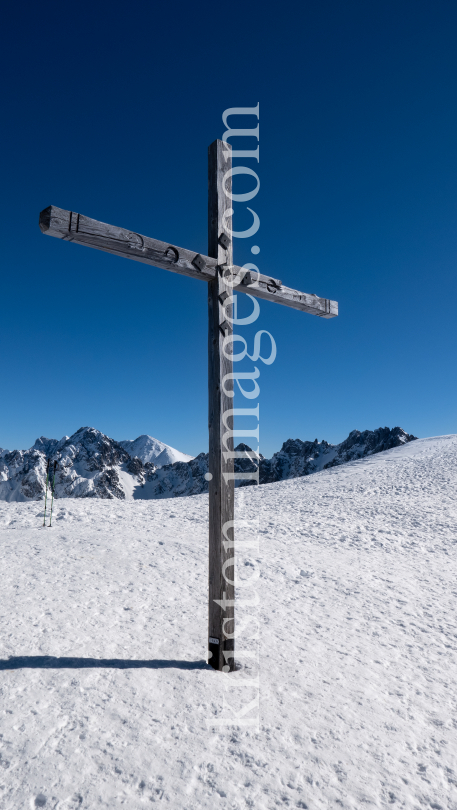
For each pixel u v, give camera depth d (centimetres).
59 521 1146
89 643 381
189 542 887
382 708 328
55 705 287
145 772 234
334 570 769
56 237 315
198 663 362
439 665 421
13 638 380
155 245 350
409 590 691
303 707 314
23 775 227
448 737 300
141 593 536
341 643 449
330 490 2180
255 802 220
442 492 1897
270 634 454
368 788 238
